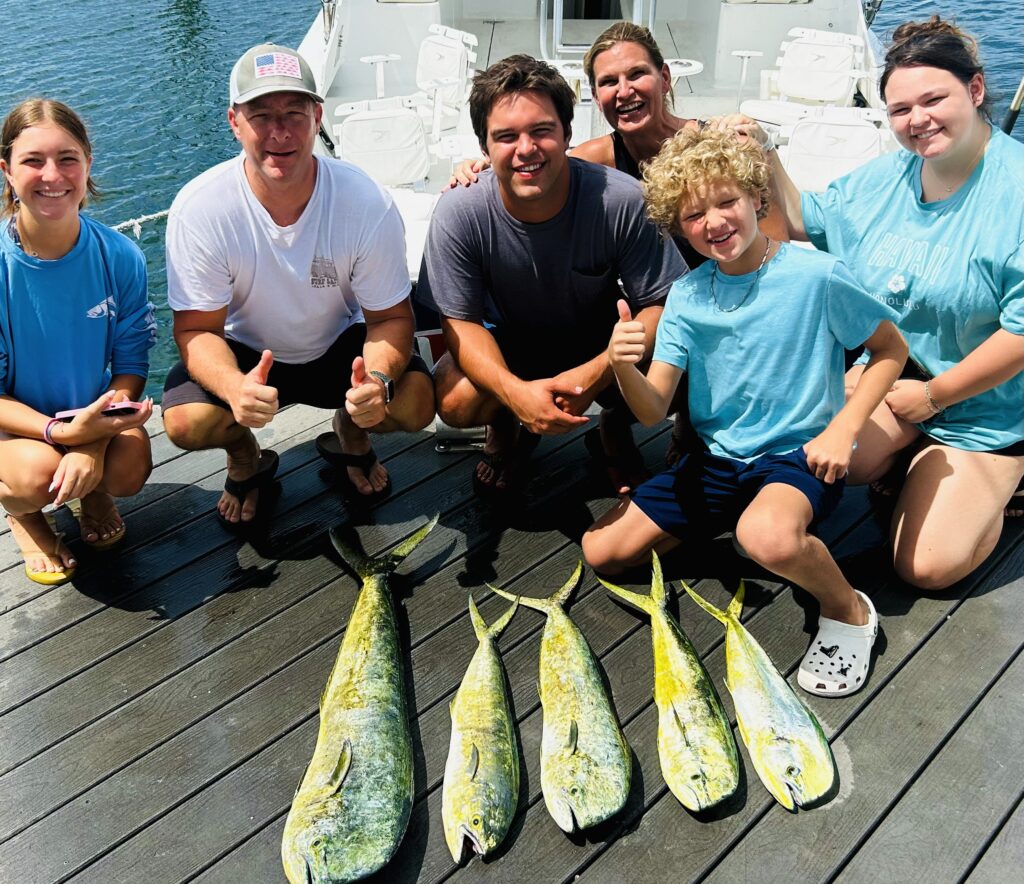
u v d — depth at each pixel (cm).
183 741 267
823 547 271
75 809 249
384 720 256
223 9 1803
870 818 239
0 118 1264
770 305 279
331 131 680
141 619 308
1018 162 282
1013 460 302
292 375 342
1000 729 262
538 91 281
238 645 298
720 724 256
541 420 303
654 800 246
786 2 706
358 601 299
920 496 304
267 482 353
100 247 301
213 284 309
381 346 320
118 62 1504
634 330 272
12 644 300
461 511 356
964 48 277
